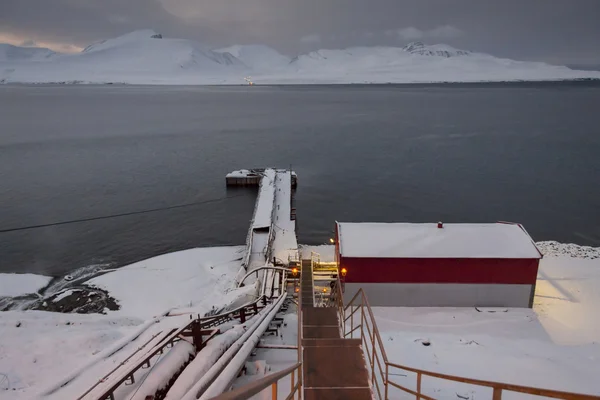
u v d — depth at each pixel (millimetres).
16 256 35469
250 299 19812
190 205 49344
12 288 29094
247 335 10102
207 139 93938
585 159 67562
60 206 48531
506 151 75250
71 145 86500
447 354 14930
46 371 10344
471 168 63531
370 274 22953
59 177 61062
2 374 9875
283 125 117562
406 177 59312
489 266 22625
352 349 8172
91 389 6711
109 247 37531
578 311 23078
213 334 9188
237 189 55688
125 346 9570
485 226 25016
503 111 146750
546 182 55312
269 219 36750
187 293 27438
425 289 23000
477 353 15211
